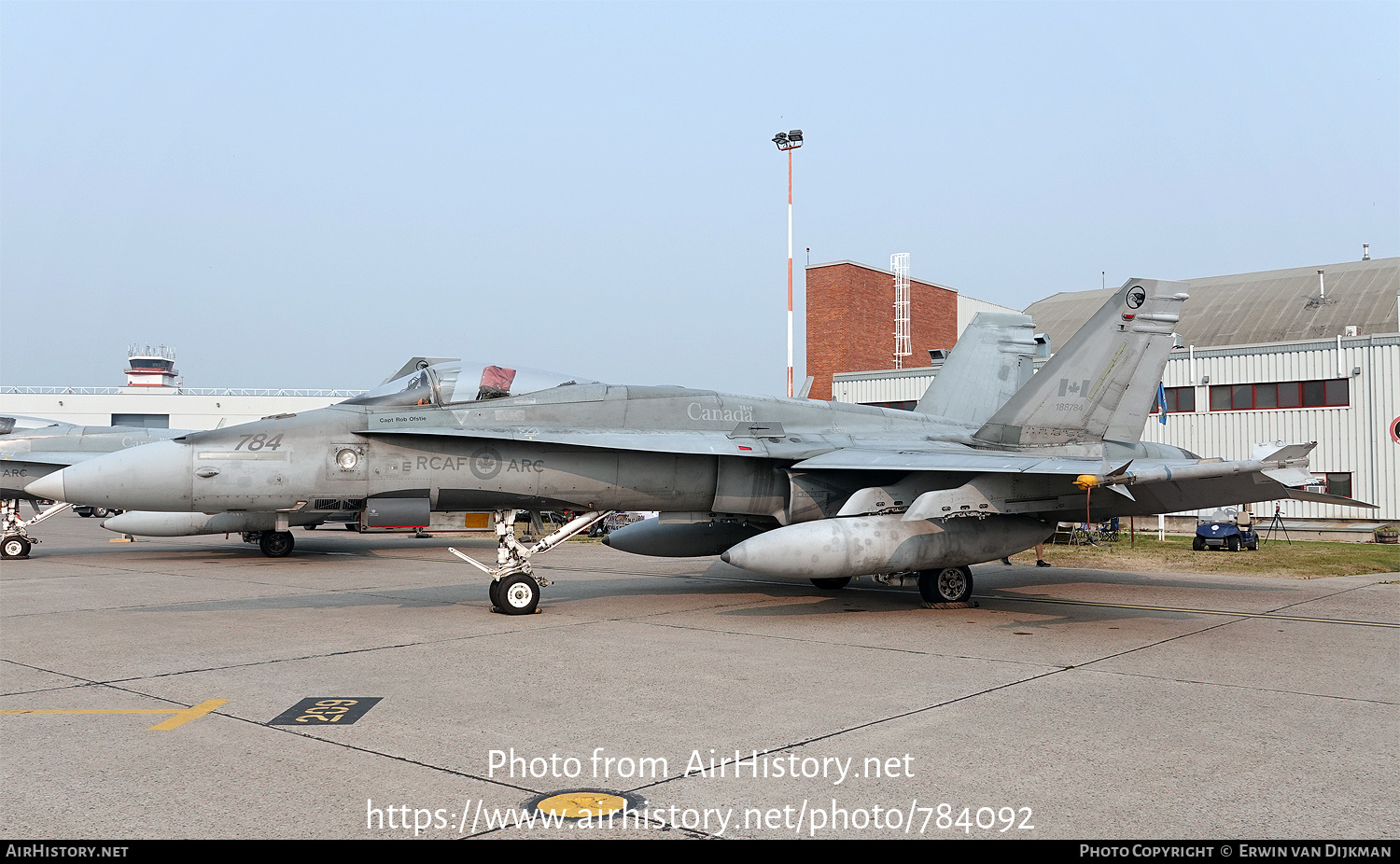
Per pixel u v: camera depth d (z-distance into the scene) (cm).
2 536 2009
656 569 1753
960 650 891
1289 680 760
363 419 1084
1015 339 1711
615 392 1218
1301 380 2786
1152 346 1352
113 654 846
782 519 1288
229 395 5916
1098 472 980
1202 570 1777
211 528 1961
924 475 1205
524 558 1134
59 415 5725
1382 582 1564
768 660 834
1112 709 657
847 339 3897
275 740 566
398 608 1164
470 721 612
